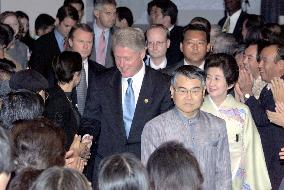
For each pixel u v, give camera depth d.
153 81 5.04
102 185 2.93
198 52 5.88
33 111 4.10
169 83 5.05
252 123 5.04
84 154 4.70
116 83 5.10
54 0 11.56
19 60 8.20
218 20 11.43
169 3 8.34
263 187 5.02
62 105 4.83
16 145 3.44
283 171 5.45
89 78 5.98
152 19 8.45
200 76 4.32
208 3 11.42
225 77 4.92
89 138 4.77
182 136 4.38
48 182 2.70
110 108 5.05
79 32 6.19
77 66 5.13
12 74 5.12
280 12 11.19
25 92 4.15
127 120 5.03
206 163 4.39
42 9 11.55
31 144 3.44
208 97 5.01
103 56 7.76
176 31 8.17
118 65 4.98
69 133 4.80
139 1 11.50
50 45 7.79
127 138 5.01
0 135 2.91
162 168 3.11
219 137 4.45
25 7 11.53
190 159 3.13
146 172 2.99
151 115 4.99
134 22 11.44
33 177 3.01
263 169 5.02
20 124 3.54
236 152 4.95
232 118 4.96
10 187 2.99
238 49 6.32
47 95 4.84
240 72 5.59
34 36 10.99
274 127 5.44
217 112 4.96
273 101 5.46
